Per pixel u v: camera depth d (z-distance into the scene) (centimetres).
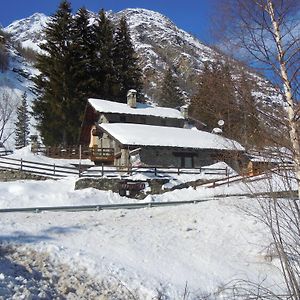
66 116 4397
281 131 873
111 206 1617
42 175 2866
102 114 4081
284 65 914
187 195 2478
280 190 866
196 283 1055
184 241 1305
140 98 5197
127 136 3412
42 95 4672
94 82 4572
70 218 1405
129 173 2894
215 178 2895
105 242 1210
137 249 1195
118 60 5081
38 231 1220
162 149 3409
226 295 1006
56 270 1005
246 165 1188
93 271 1020
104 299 909
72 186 2588
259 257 1218
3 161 3136
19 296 786
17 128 7050
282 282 1055
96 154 3591
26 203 2166
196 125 4325
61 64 4419
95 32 4941
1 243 1095
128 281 1002
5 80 8750
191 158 3512
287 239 940
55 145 4494
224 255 1235
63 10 4597
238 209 1523
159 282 1023
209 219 1487
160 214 1543
